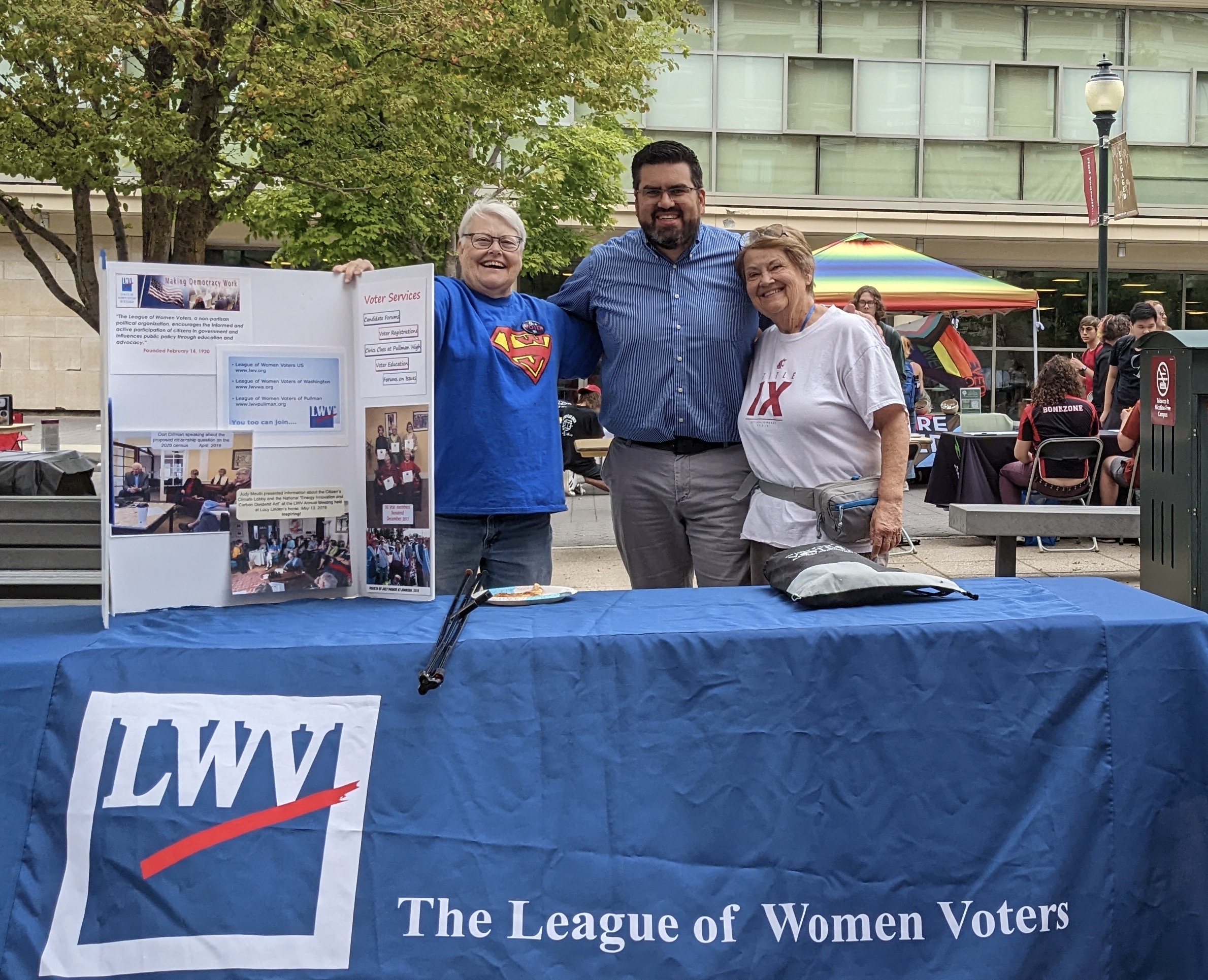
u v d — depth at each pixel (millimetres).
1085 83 19078
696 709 2316
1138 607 2537
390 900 2180
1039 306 20078
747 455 3426
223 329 2666
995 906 2234
